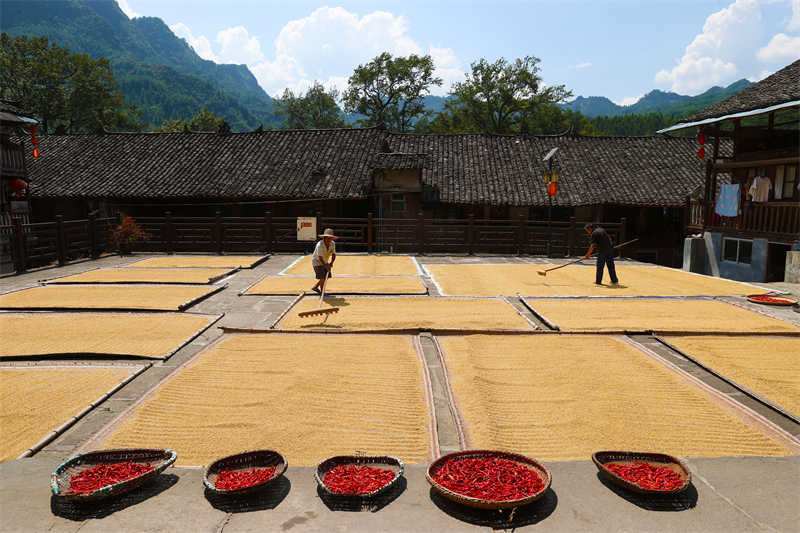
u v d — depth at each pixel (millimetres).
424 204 20438
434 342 7168
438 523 3051
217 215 17359
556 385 5590
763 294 10742
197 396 5211
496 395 5312
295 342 7105
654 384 5652
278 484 3482
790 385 5578
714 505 3242
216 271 13164
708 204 16312
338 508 3201
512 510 3176
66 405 5004
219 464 3662
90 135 24188
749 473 3674
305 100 51812
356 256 16688
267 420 4660
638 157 22859
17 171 16484
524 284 11828
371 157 21547
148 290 10805
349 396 5262
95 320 8344
